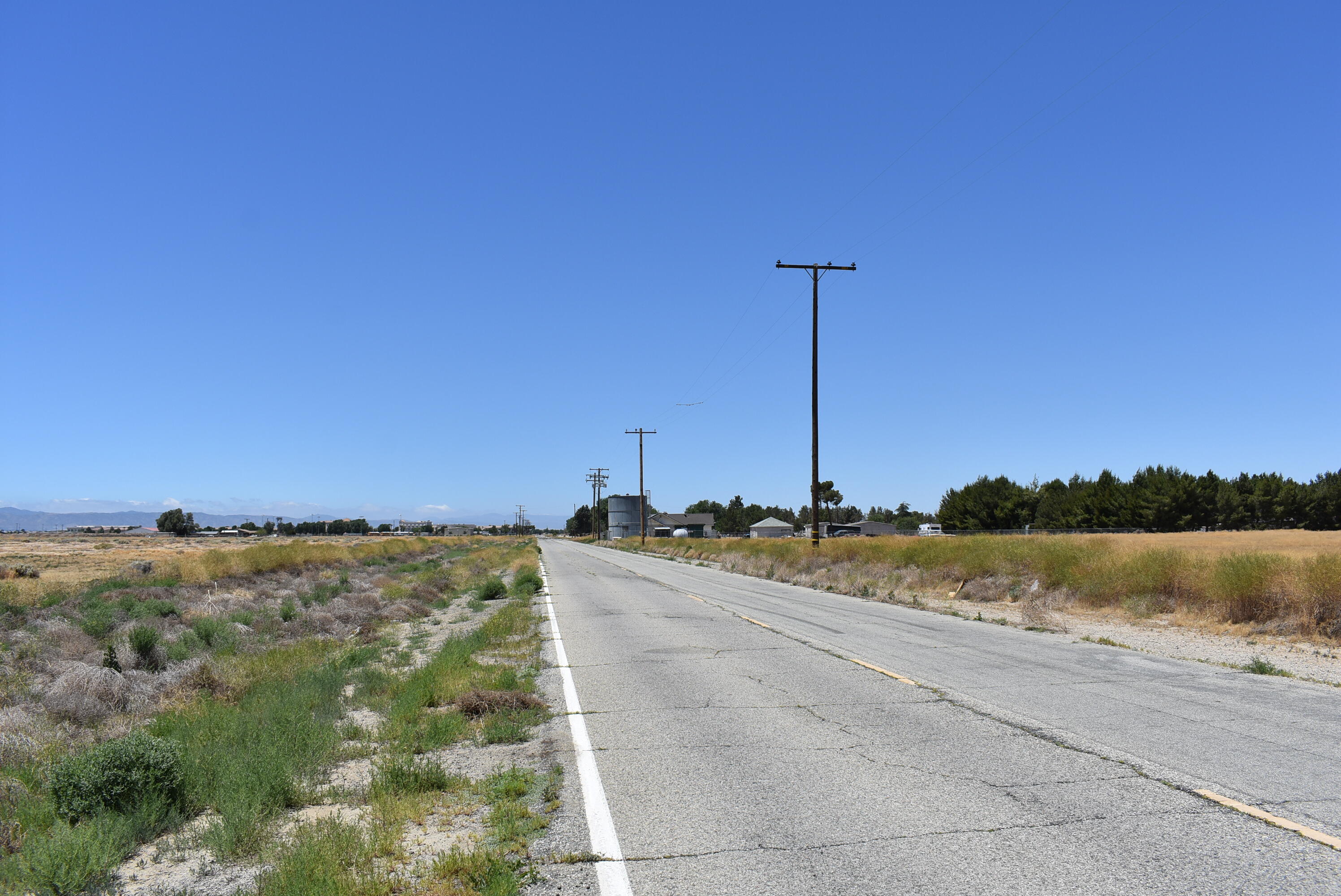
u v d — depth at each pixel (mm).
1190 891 4191
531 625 17594
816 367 37094
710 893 4305
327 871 4566
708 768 6688
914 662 11883
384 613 20375
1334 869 4445
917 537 37656
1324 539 45875
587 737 7863
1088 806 5547
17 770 7031
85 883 4742
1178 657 12188
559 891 4395
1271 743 7156
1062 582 20969
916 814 5477
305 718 8305
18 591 21406
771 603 22328
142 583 26875
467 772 6805
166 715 9141
